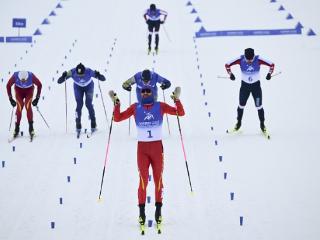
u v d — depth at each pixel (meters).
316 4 62.50
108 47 51.44
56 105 38.56
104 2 66.81
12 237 21.81
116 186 26.39
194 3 65.38
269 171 27.67
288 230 21.95
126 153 30.36
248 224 22.50
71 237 21.70
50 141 32.47
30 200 25.05
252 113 36.25
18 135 33.66
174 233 21.84
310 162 28.56
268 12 60.38
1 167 28.78
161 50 50.31
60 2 66.56
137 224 22.70
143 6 64.81
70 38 54.19
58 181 27.03
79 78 32.59
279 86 40.62
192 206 24.23
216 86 41.16
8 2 66.19
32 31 56.06
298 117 35.12
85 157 29.97
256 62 31.61
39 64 47.16
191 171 27.86
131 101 38.34
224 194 25.31
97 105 38.09
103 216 23.47
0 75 44.59
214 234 21.73
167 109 23.17
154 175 22.89
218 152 30.23
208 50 49.84
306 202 24.34
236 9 62.25
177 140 32.16
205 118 35.56
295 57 46.84
